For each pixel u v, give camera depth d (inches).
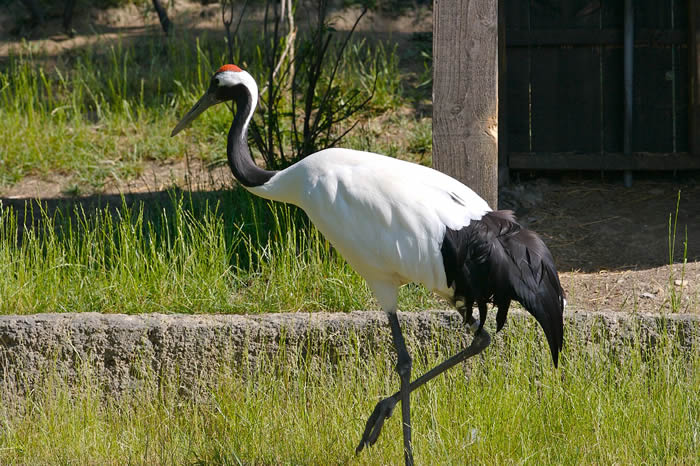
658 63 514.6
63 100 633.6
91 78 645.9
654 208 488.4
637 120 519.2
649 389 335.9
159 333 357.7
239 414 333.1
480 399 329.7
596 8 513.0
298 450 310.3
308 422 324.5
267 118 500.4
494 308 355.6
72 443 322.7
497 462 297.7
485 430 315.0
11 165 563.8
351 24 709.3
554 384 335.0
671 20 511.2
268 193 329.7
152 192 521.0
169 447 319.3
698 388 326.6
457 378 346.6
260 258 410.6
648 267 421.1
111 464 311.9
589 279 413.4
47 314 362.9
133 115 618.5
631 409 317.1
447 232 294.5
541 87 522.3
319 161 313.0
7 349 357.1
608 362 343.9
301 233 434.0
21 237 471.5
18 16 748.6
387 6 733.9
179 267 409.7
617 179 528.4
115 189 533.0
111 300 392.8
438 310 359.3
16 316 360.5
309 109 486.9
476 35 370.6
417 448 309.7
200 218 454.9
